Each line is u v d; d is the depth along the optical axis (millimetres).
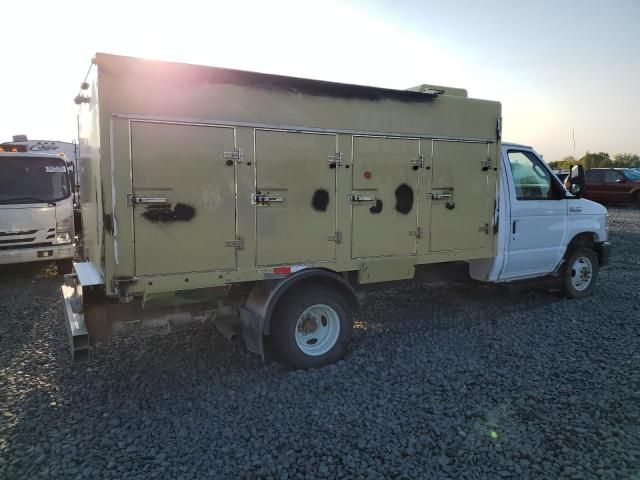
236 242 4250
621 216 18172
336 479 2930
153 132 3840
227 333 4672
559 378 4297
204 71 4004
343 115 4703
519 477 2926
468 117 5543
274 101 4336
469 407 3785
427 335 5559
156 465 3082
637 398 3889
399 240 5164
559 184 6828
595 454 3129
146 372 4617
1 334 5820
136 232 3840
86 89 4594
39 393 4172
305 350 4688
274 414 3748
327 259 4734
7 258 8742
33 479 2947
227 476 2967
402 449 3232
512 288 6652
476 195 5707
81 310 4230
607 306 6719
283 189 4430
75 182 9680
